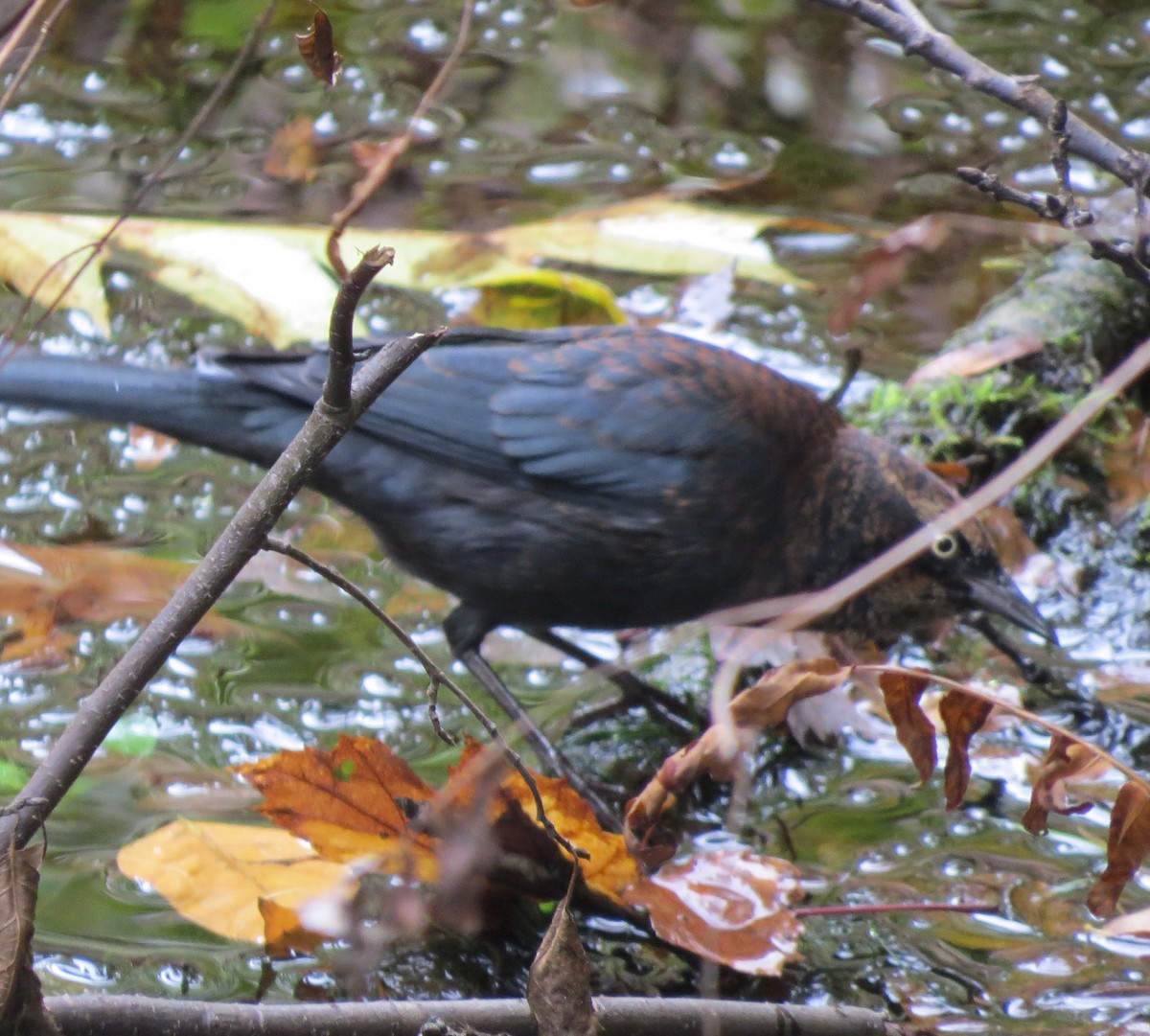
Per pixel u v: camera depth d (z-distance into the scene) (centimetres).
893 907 592
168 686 747
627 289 1113
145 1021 438
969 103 1278
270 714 730
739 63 1314
